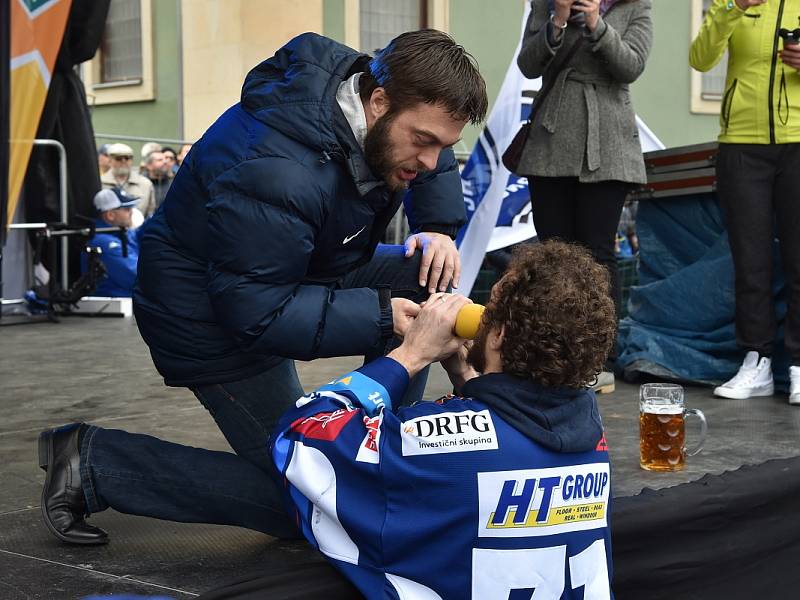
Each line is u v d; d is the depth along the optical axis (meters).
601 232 4.13
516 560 1.85
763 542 2.78
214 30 13.01
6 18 5.48
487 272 7.00
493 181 5.68
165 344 2.29
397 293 2.73
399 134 2.02
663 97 16.55
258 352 2.14
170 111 13.58
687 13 16.66
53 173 8.13
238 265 2.06
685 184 4.78
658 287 4.84
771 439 3.42
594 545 1.93
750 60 4.23
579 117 4.06
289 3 12.93
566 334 1.83
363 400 1.98
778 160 4.22
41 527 2.52
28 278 8.10
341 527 1.91
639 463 3.10
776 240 4.42
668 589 2.61
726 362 4.55
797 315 4.16
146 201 9.53
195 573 2.22
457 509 1.82
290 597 2.00
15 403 4.14
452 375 2.18
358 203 2.16
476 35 14.58
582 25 4.00
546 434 1.85
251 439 2.33
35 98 6.26
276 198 2.03
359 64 2.13
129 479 2.33
